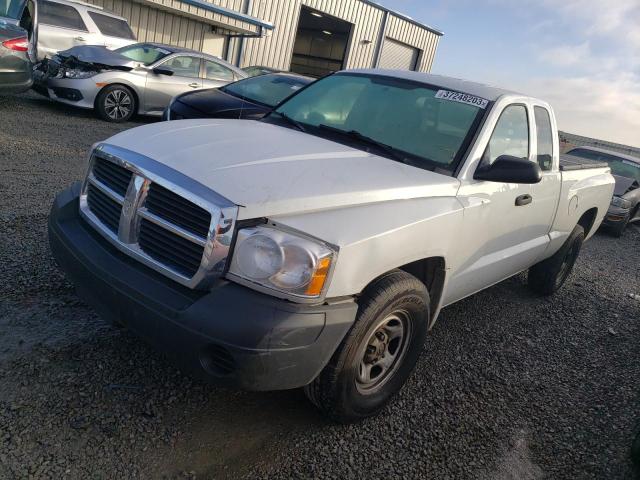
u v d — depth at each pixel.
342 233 2.46
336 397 2.71
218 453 2.61
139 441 2.57
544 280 5.54
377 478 2.65
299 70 32.00
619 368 4.39
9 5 10.38
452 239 3.16
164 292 2.42
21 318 3.32
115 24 13.44
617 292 6.61
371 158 3.28
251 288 2.35
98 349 3.17
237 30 19.23
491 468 2.88
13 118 9.12
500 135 3.79
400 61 28.75
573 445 3.21
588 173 5.40
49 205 5.28
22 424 2.51
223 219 2.33
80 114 10.71
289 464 2.63
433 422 3.18
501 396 3.62
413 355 3.15
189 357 2.33
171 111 8.74
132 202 2.61
